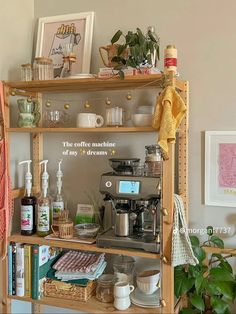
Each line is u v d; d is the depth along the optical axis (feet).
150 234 4.91
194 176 5.42
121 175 4.92
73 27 5.94
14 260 5.33
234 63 5.16
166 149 4.23
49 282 5.32
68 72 5.63
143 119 4.76
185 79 5.39
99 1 5.82
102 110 5.88
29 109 5.43
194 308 5.09
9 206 5.28
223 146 5.24
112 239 4.77
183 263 4.52
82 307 5.01
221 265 4.99
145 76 4.56
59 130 5.01
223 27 5.19
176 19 5.41
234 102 5.17
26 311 6.20
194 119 5.38
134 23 5.63
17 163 5.94
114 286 5.02
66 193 6.11
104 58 5.75
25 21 6.02
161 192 4.52
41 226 5.32
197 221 5.44
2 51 5.52
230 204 5.24
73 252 5.80
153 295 5.14
